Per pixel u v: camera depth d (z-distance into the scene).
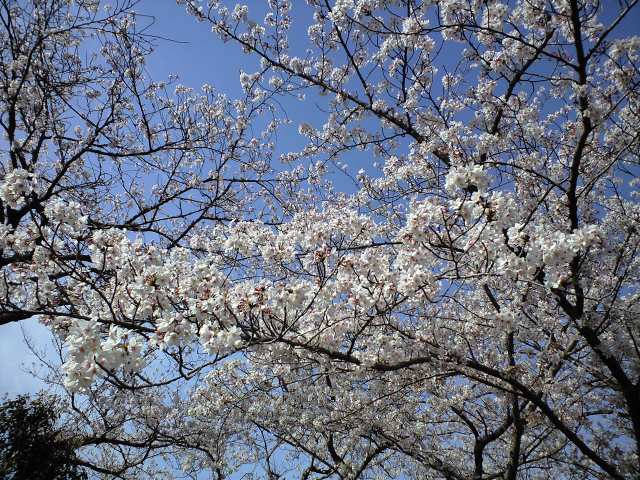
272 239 5.61
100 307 4.89
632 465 6.73
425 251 4.38
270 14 7.92
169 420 9.91
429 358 5.28
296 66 7.74
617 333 6.30
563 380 7.13
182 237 8.98
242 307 4.10
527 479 9.51
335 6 6.57
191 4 7.27
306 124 8.01
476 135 6.67
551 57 5.75
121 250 4.24
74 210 3.94
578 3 5.40
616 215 7.50
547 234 3.98
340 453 9.98
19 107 7.70
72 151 9.41
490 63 6.48
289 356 5.21
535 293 6.01
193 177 9.77
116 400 9.12
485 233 4.18
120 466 10.14
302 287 4.20
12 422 7.53
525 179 6.66
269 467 9.94
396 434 7.71
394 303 4.52
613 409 7.76
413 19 6.31
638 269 6.84
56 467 7.61
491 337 7.17
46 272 4.40
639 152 5.81
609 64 6.17
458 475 7.32
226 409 8.05
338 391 7.55
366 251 4.70
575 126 6.72
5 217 6.21
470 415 8.50
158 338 3.58
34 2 7.62
